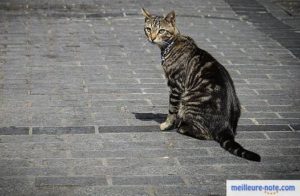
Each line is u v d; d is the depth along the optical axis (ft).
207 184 22.91
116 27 43.88
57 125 28.04
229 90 27.04
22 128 27.61
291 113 30.37
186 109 27.37
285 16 47.98
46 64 36.24
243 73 35.88
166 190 22.35
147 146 26.21
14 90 32.12
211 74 27.14
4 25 43.45
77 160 24.67
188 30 43.39
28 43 39.88
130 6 49.14
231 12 48.44
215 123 26.63
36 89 32.37
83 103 30.73
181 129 27.53
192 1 51.16
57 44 39.91
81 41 40.68
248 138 27.27
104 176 23.35
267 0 52.26
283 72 36.37
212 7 49.62
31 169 23.79
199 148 26.16
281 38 42.68
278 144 26.73
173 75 28.17
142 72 35.55
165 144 26.48
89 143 26.30
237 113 27.37
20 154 25.07
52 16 46.03
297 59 38.73
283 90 33.50
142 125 28.40
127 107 30.53
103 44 40.24
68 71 35.22
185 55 28.04
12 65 35.86
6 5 48.52
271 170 24.22
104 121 28.68
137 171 23.85
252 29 44.47
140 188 22.47
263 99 32.07
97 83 33.58
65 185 22.56
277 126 28.66
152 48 39.83
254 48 40.45
